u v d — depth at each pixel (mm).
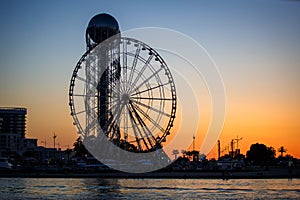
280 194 117062
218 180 169625
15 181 158500
